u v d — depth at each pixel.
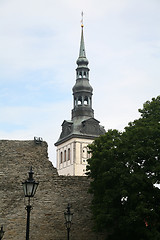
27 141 32.66
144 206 27.16
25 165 31.72
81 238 30.84
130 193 28.48
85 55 107.12
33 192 17.84
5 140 32.34
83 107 102.75
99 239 31.05
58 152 105.56
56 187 31.61
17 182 30.98
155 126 29.88
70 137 99.50
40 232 30.19
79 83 104.00
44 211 30.75
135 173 28.48
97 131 101.31
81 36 109.31
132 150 29.30
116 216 29.22
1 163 31.42
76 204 31.59
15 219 30.00
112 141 31.14
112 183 30.02
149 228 28.33
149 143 29.03
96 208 29.53
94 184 30.39
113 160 30.30
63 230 30.72
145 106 32.56
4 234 29.50
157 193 28.30
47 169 32.00
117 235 30.67
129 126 32.66
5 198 30.36
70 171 98.12
